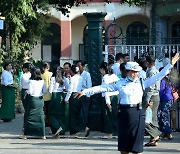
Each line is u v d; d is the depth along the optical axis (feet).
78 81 50.19
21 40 80.07
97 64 52.90
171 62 34.37
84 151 42.52
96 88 34.06
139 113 33.50
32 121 49.21
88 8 115.03
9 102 62.59
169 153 41.37
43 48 121.49
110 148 43.80
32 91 49.11
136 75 33.91
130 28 117.19
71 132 50.57
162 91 46.70
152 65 43.50
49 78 54.19
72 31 120.67
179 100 51.29
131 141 33.37
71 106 50.24
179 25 105.60
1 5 70.44
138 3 77.66
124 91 33.55
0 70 72.38
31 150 43.42
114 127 49.67
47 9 81.05
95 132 52.21
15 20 71.41
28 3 71.31
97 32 53.06
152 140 43.98
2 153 42.24
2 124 60.64
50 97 52.42
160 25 95.50
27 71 54.08
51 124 49.93
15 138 49.90
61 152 42.27
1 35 77.00
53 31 120.06
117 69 51.75
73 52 120.78
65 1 79.41
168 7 91.25
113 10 113.70
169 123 47.37
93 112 52.06
